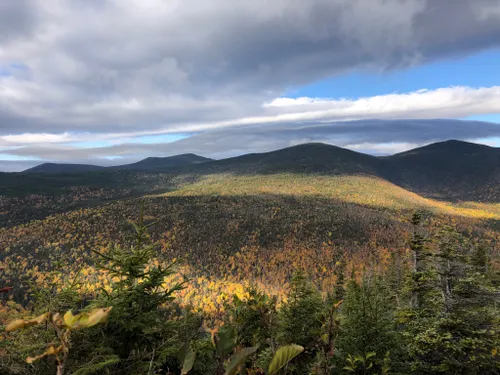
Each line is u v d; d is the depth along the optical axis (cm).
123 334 486
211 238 19012
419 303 1201
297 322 584
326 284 5866
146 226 555
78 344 446
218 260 16112
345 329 590
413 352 835
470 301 959
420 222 1332
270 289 8831
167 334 496
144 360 470
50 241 17488
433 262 1121
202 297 8062
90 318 99
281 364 110
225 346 138
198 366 402
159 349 466
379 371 595
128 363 470
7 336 443
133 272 525
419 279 1170
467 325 890
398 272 2039
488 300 967
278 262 15475
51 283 508
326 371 253
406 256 1350
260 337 287
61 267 548
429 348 832
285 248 17262
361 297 696
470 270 1105
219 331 143
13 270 12700
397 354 715
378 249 15625
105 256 525
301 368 372
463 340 831
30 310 476
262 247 17700
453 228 1200
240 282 13212
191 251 17125
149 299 528
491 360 798
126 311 505
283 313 629
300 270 759
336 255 15462
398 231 18338
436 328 895
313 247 16988
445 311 990
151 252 544
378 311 666
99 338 465
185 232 19775
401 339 830
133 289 519
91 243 16825
